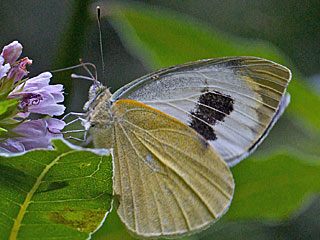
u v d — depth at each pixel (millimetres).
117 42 726
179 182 656
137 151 655
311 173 664
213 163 656
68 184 633
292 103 670
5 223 634
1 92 643
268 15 745
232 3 747
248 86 654
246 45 675
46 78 648
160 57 673
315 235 710
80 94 709
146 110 655
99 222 638
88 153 627
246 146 656
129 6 672
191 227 657
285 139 698
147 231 655
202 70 656
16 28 713
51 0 708
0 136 643
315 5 744
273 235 707
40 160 628
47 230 636
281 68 651
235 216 663
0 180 631
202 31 674
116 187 653
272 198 663
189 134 656
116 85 725
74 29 668
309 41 744
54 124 648
